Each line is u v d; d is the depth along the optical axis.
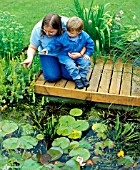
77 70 3.22
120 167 2.61
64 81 3.36
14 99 3.29
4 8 5.17
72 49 3.17
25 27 4.57
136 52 3.42
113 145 2.80
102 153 2.73
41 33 3.08
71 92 3.22
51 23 2.93
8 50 3.72
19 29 3.79
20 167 2.53
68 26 3.01
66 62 3.20
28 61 3.13
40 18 4.84
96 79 3.38
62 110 3.21
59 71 3.32
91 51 3.23
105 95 3.15
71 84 3.30
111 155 2.71
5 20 3.83
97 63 3.64
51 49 3.11
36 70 3.50
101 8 3.90
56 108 3.23
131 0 5.34
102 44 3.71
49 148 2.77
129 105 3.17
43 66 3.26
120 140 2.86
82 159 2.57
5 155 2.68
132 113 3.15
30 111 3.18
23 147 2.75
